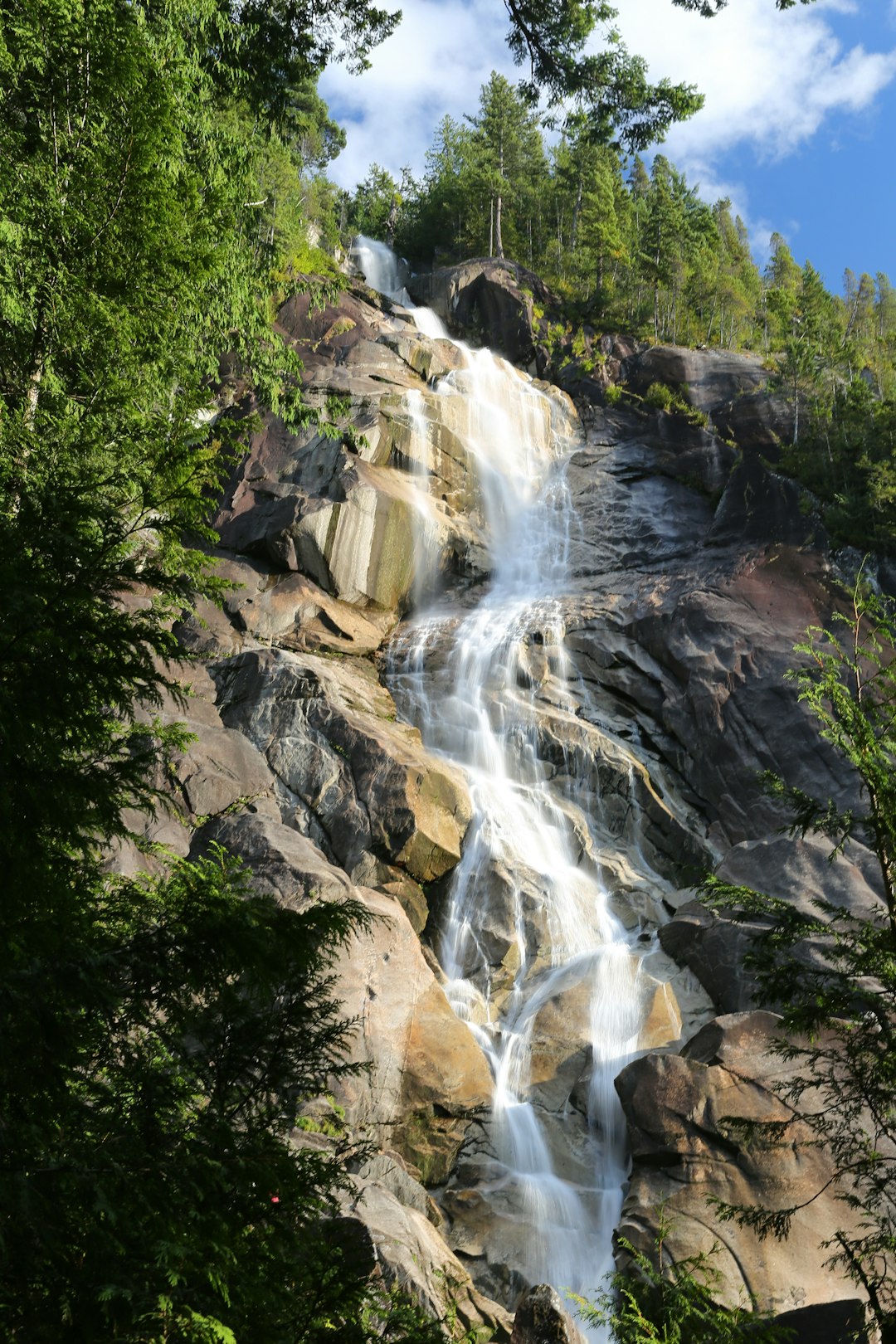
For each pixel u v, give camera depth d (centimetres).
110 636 524
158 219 1184
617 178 7531
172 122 1232
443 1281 1421
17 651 497
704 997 2312
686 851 2731
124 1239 457
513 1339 1233
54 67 1298
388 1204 1512
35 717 493
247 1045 616
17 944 488
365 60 2552
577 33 2278
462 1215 1856
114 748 572
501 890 2475
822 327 5016
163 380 1216
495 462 4041
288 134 2653
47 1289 439
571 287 6141
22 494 595
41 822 504
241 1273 477
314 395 3841
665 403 4353
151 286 1215
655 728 3036
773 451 3962
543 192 7400
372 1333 573
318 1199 565
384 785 2467
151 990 542
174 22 2097
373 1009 1916
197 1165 495
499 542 3841
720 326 6153
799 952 2158
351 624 3228
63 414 1128
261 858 2055
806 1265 1636
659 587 3362
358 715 2673
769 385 4241
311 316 4431
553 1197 1917
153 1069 556
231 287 2073
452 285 5447
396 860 2406
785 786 1164
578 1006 2220
